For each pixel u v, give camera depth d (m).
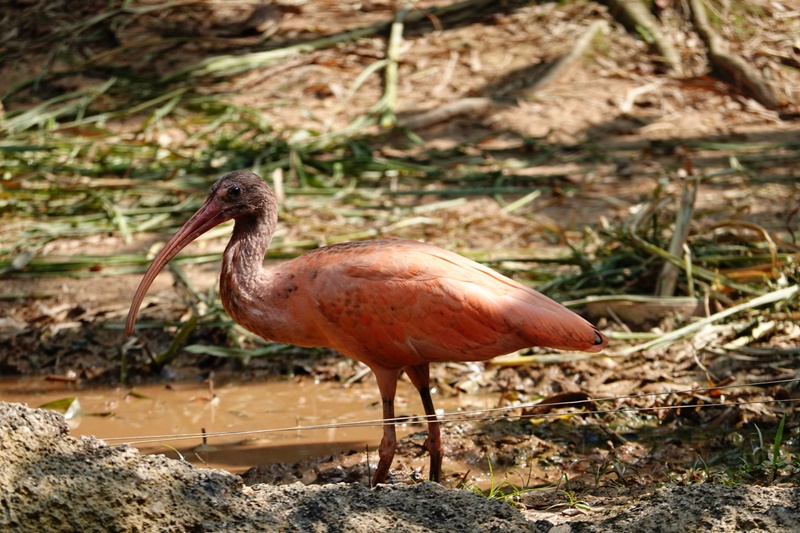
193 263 14.08
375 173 17.08
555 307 8.12
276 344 12.15
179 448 9.64
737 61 19.86
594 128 18.56
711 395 10.15
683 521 6.29
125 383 11.47
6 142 17.83
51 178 16.62
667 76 19.98
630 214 14.95
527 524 6.29
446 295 8.13
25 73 20.55
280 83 20.30
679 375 10.75
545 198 16.02
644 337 11.39
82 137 18.34
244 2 22.75
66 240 15.07
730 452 9.05
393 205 15.86
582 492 7.95
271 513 6.24
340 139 18.25
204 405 10.75
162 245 14.60
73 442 6.33
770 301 11.32
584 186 16.22
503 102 19.44
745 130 18.38
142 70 20.80
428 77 20.30
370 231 14.65
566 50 20.78
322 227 14.90
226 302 8.85
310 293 8.41
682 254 12.39
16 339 12.27
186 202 15.68
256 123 18.38
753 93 19.44
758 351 10.87
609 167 17.06
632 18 21.31
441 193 16.03
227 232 15.05
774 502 6.38
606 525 6.41
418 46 21.28
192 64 20.91
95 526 6.04
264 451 9.54
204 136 18.19
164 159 17.41
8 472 6.07
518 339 8.12
